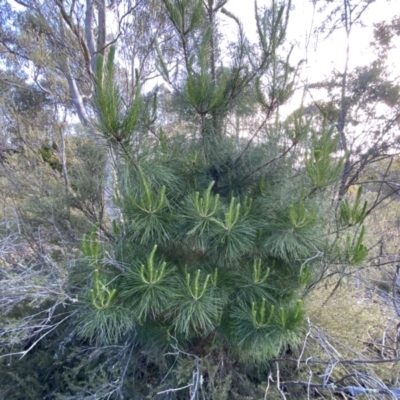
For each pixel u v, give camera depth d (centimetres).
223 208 198
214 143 223
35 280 220
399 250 309
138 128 208
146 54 358
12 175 314
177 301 183
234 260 207
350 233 243
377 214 372
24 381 238
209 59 213
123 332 213
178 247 216
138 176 189
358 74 368
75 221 307
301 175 216
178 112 219
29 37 369
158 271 177
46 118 395
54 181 323
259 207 217
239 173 230
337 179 203
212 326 196
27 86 412
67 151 357
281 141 223
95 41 432
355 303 283
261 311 176
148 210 180
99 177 312
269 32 196
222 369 223
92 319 189
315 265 221
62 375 239
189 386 200
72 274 253
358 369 225
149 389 222
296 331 188
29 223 306
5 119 341
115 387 212
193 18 187
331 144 185
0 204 318
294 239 190
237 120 229
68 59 378
